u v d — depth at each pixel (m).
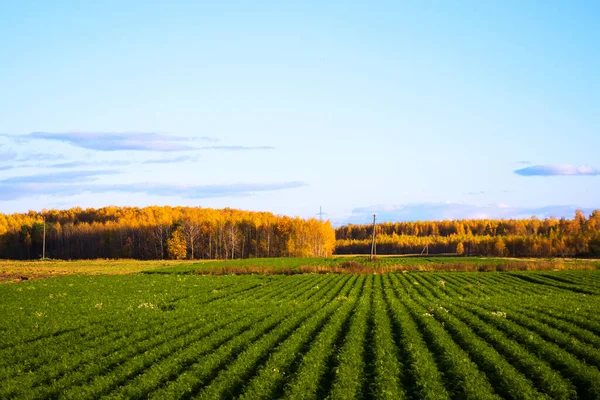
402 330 24.19
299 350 21.02
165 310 33.88
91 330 25.84
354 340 21.94
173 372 17.89
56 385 16.77
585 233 144.38
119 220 161.12
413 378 17.14
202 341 22.34
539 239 153.12
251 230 152.12
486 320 27.45
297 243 143.38
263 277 63.00
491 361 18.38
